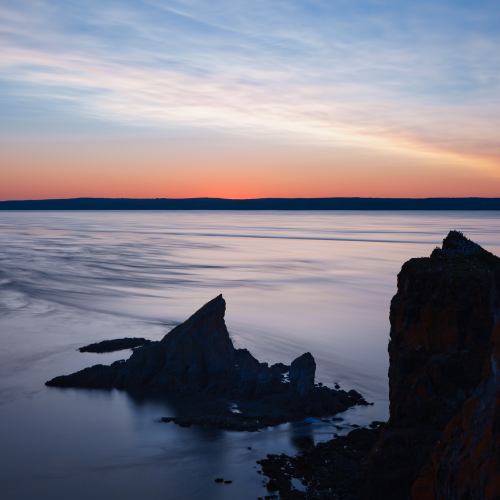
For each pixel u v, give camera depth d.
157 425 36.84
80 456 32.56
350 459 31.47
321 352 58.44
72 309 80.38
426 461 24.30
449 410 24.59
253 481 29.56
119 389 44.22
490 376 18.52
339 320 76.06
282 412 39.06
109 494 28.48
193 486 29.19
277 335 66.38
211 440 34.66
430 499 20.50
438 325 25.47
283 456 32.38
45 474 30.44
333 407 40.22
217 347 45.72
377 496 25.41
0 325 68.50
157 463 31.62
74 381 45.50
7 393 43.38
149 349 46.19
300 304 88.75
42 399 41.97
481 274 25.27
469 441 17.95
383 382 48.16
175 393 43.03
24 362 52.19
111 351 55.97
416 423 25.61
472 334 24.58
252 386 42.16
